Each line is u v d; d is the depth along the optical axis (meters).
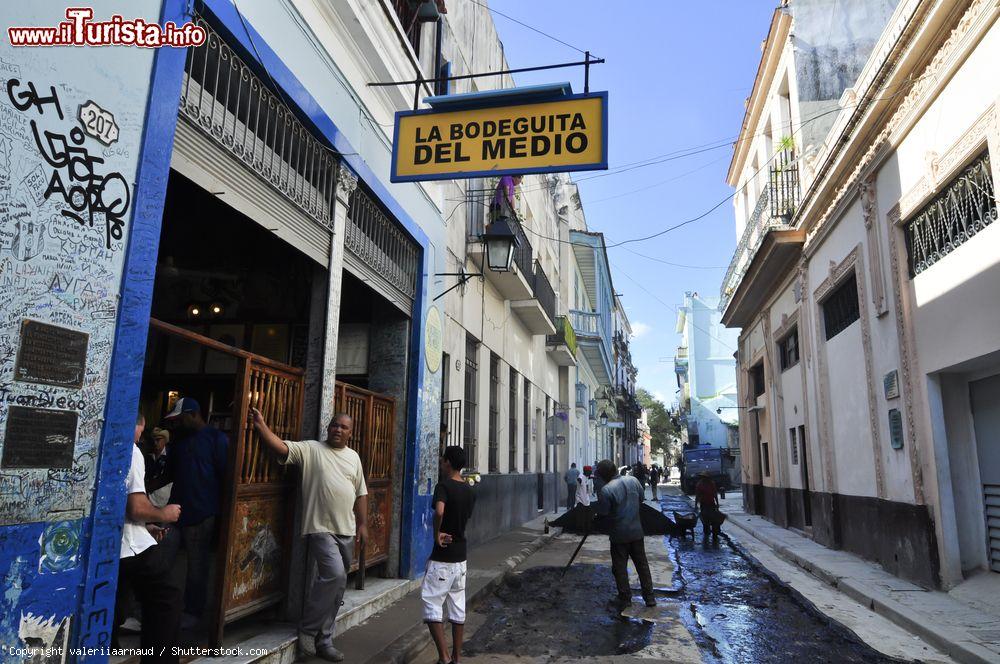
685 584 8.96
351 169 6.24
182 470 4.95
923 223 8.41
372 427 7.26
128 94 3.32
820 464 12.57
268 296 7.53
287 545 5.45
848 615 7.13
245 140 4.55
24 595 2.71
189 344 7.62
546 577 9.38
